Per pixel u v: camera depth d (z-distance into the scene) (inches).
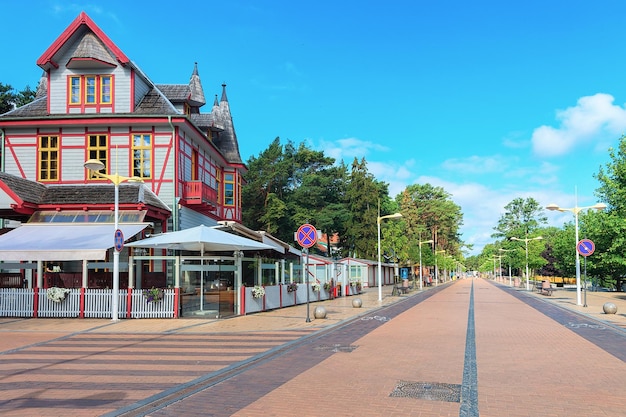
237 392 303.4
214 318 745.0
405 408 267.1
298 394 297.7
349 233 2524.6
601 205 1080.8
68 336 576.1
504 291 1993.1
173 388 315.0
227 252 1019.9
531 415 255.3
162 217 976.3
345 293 1485.0
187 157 1080.8
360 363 400.5
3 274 871.1
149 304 745.0
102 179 999.0
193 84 1348.4
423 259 2765.7
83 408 270.1
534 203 3821.4
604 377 347.3
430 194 3949.3
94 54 994.1
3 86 1513.3
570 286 2568.9
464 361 408.8
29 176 1010.1
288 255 1139.3
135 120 994.1
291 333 598.9
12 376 356.2
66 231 823.1
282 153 2240.4
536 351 461.4
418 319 784.9
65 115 992.2
